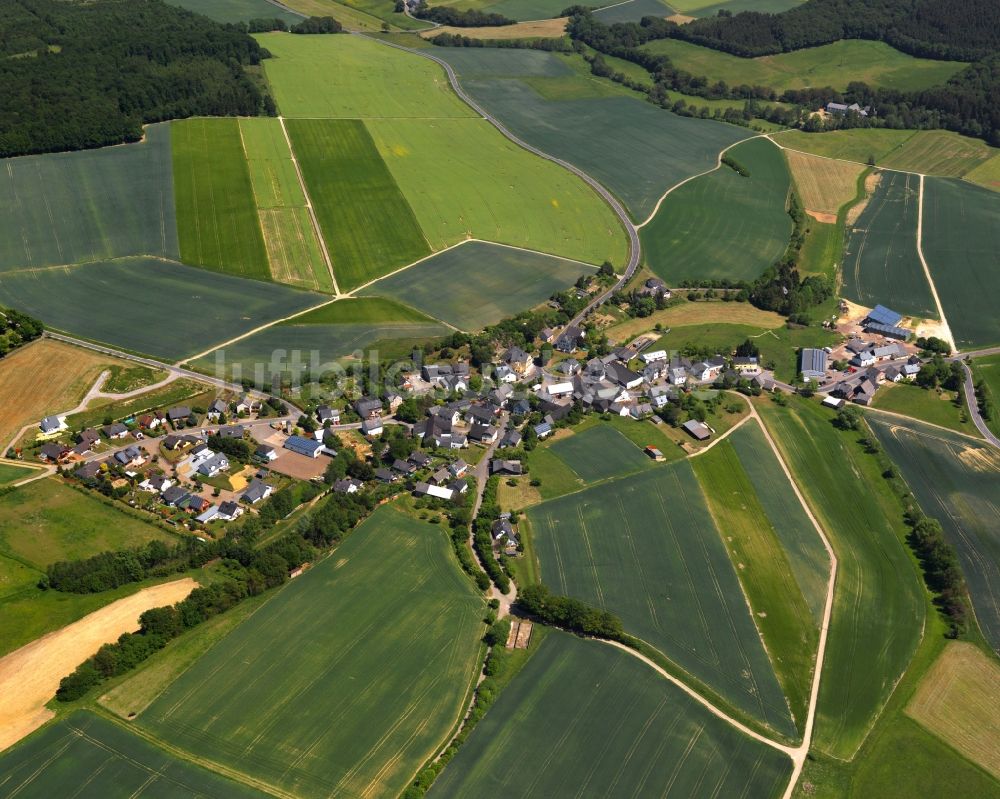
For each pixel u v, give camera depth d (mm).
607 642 160500
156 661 152500
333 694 148250
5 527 177875
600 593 171125
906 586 178000
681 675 154500
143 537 178000
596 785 136125
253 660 153625
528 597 164000
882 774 141000
